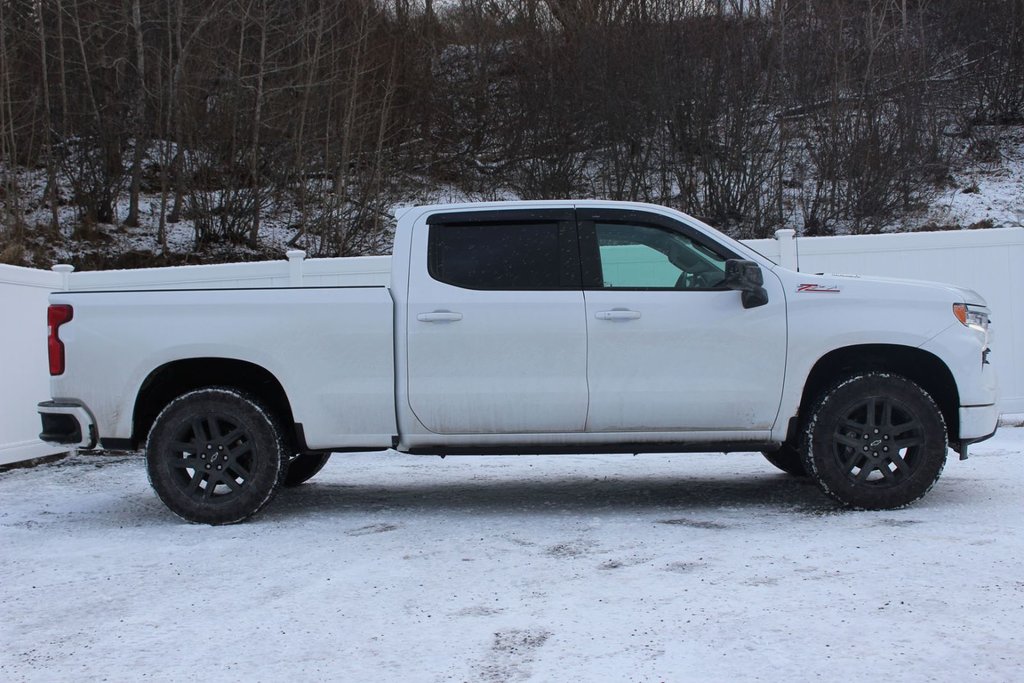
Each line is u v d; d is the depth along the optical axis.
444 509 6.93
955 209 22.80
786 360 6.38
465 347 6.41
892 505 6.34
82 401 6.55
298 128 22.95
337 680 3.71
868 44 23.70
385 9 26.72
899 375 6.50
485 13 26.78
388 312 6.46
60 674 3.89
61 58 21.91
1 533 6.47
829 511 6.45
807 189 22.47
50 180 21.73
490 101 25.28
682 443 6.50
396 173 24.59
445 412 6.43
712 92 21.89
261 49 22.16
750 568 5.07
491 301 6.43
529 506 6.98
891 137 22.19
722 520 6.27
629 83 22.53
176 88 22.09
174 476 6.49
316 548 5.80
